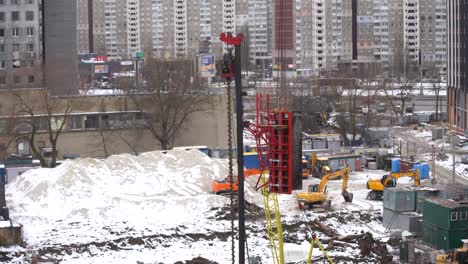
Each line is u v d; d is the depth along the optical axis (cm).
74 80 18038
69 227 10262
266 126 6575
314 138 16338
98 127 15038
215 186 11731
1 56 18900
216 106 15575
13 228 9456
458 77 18688
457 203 8800
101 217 10775
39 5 19125
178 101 15138
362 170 14338
